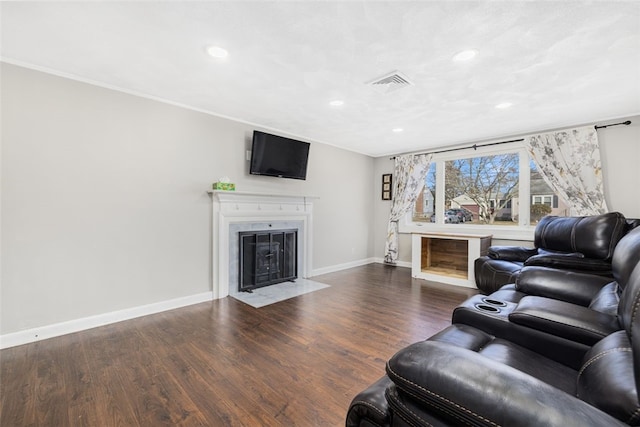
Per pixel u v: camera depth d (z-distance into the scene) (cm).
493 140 443
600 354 93
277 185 419
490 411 65
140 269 292
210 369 197
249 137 381
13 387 176
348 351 222
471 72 235
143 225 293
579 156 366
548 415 60
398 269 530
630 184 337
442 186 510
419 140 461
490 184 458
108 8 163
